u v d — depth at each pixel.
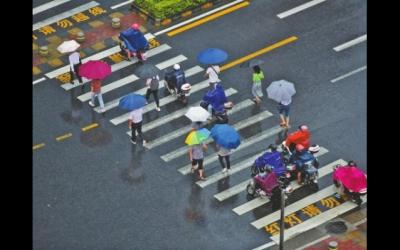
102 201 63.50
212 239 61.75
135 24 70.50
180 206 63.25
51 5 73.88
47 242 61.59
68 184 64.25
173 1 73.12
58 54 71.25
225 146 63.38
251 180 63.44
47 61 70.88
